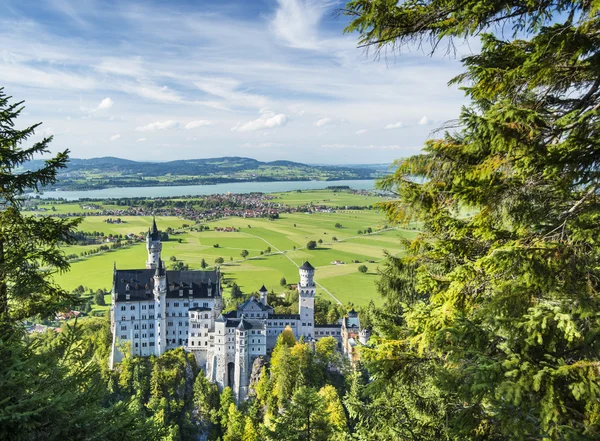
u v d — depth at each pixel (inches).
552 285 588.1
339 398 3457.2
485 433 717.3
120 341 4849.9
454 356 609.0
